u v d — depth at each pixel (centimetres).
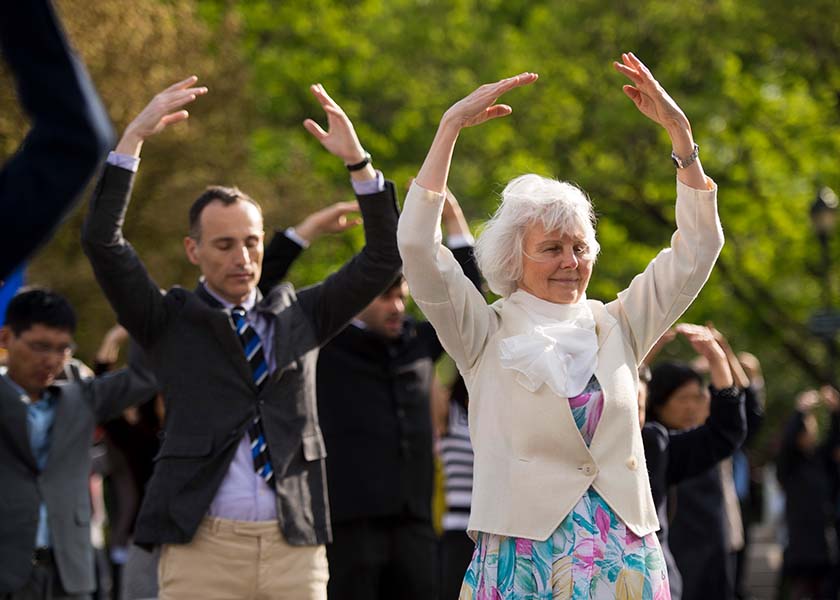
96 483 2484
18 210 635
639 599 1100
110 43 4047
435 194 1135
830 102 5316
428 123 5728
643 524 1121
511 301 1184
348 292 1451
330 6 5953
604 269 5522
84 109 645
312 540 1391
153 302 1398
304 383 1430
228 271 1430
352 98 5831
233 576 1359
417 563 1881
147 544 1384
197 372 1394
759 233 5606
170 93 1369
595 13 5325
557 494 1109
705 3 5081
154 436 2183
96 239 1358
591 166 5372
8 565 1597
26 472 1638
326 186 4981
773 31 4962
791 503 3856
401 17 5831
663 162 5328
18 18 639
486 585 1129
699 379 1827
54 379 1736
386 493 1847
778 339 5675
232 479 1375
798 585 3869
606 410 1122
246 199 1456
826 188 5412
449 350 1170
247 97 4681
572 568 1098
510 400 1134
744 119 5391
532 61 5488
